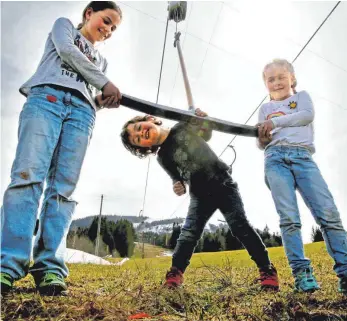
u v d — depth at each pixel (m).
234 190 2.06
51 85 1.67
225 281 1.98
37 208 1.48
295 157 1.99
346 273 1.66
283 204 1.92
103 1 2.01
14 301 1.25
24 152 1.50
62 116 1.66
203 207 2.08
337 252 1.74
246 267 3.11
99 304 1.28
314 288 1.68
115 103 1.86
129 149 2.44
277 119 2.08
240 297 1.60
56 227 1.56
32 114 1.57
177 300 1.48
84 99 1.77
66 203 1.63
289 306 1.39
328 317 1.25
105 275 2.83
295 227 1.86
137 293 1.60
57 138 1.62
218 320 1.23
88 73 1.75
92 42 2.03
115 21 2.04
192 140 2.15
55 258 1.51
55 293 1.42
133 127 2.33
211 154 2.12
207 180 2.06
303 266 1.76
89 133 1.78
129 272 2.86
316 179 1.91
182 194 2.38
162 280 2.23
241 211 1.99
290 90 2.39
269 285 1.80
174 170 2.31
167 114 2.01
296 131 2.08
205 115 2.09
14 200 1.42
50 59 1.76
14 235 1.36
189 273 2.90
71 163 1.66
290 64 2.44
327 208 1.82
